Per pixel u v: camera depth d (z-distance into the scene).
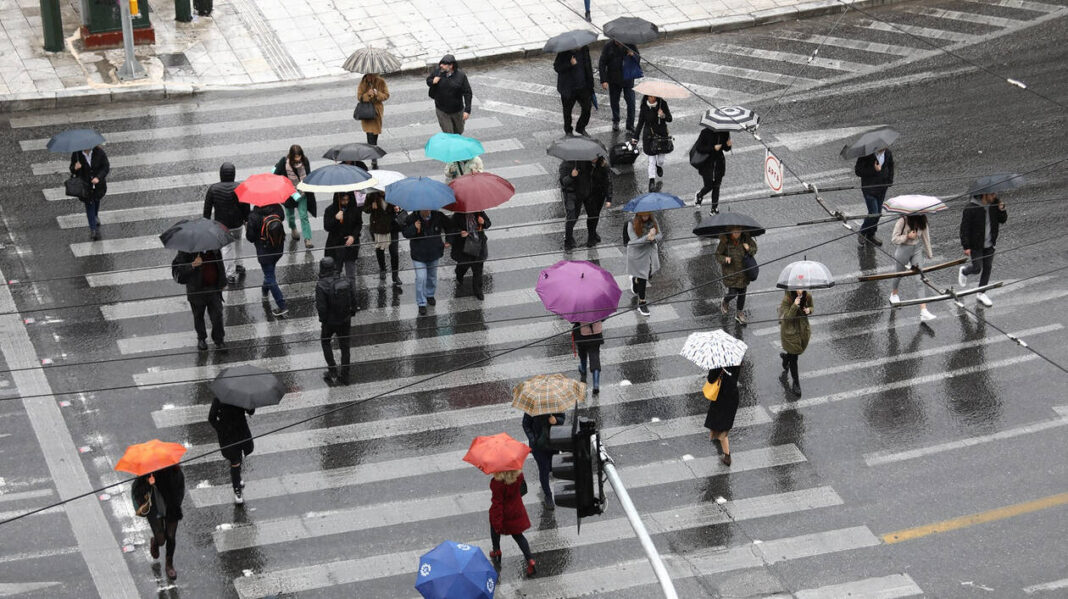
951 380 39.94
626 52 52.69
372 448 37.06
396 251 44.12
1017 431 37.72
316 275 45.19
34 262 45.25
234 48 60.66
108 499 34.94
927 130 55.16
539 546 33.41
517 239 47.34
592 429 24.61
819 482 35.75
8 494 35.00
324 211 47.31
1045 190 50.66
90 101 56.03
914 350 41.31
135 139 53.41
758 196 50.00
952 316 43.06
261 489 35.34
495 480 31.20
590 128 54.88
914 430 37.75
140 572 32.41
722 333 35.88
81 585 31.91
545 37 62.06
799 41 63.34
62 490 35.25
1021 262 46.22
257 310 43.25
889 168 46.56
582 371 39.97
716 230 41.12
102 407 38.56
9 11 62.66
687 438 37.47
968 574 32.59
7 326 41.94
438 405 38.91
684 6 65.69
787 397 39.19
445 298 44.09
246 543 33.41
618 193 50.34
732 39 63.34
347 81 58.53
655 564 22.20
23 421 37.84
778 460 36.59
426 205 40.78
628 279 45.06
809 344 41.72
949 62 61.31
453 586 28.00
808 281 37.78
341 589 32.03
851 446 37.12
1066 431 37.66
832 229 47.94
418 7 64.56
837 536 33.81
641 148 53.31
